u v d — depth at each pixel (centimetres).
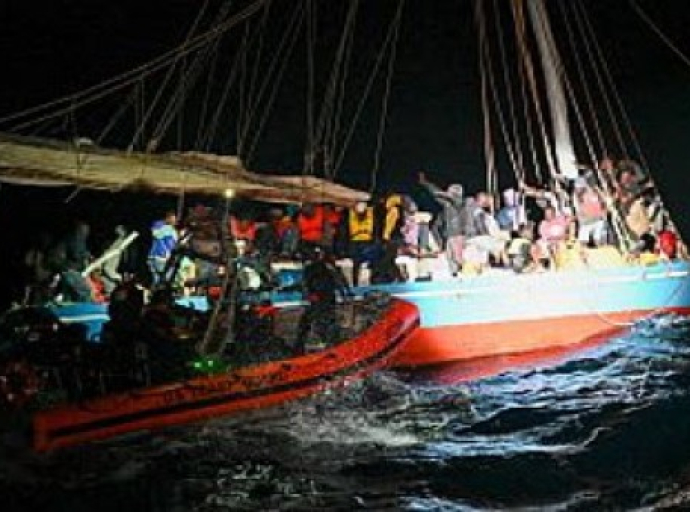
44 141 1588
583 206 1948
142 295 1571
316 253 1723
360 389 1658
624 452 1381
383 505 1266
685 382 1666
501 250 1905
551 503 1238
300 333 1683
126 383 1516
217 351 1609
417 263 1875
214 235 1659
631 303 1919
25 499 1313
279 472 1385
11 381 1467
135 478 1377
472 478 1334
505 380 1744
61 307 1698
